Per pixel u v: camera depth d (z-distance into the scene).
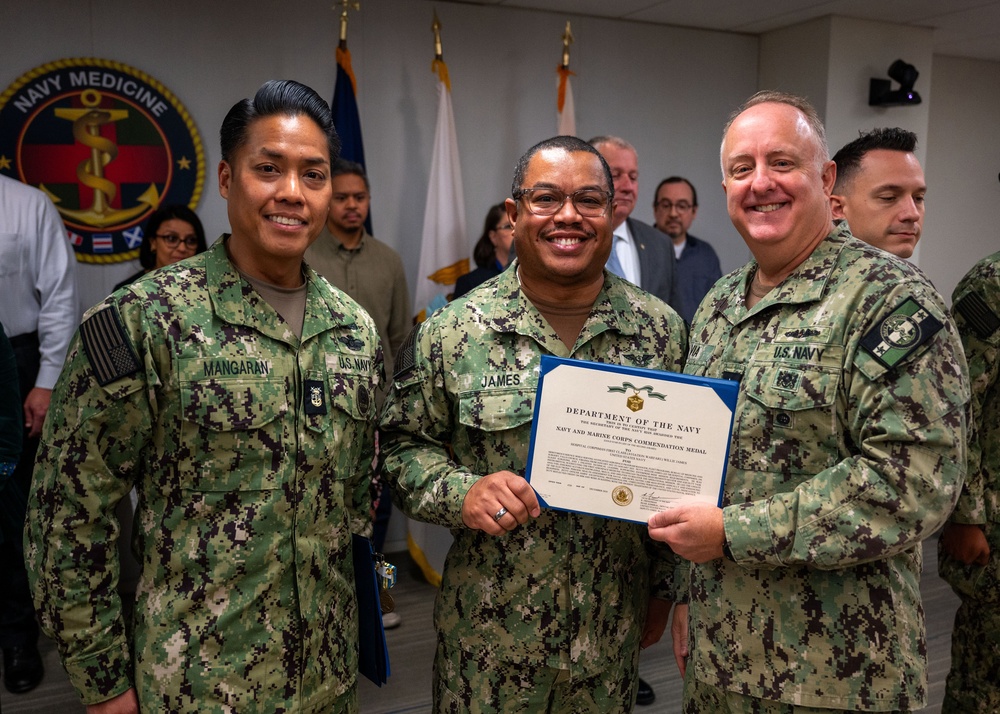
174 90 3.45
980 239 5.91
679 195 3.83
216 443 1.18
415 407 1.52
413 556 3.55
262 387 1.21
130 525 2.90
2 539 2.38
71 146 3.33
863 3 3.92
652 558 1.58
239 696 1.19
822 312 1.23
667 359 1.54
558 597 1.43
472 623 1.48
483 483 1.34
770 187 1.26
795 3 3.92
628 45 4.25
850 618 1.21
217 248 1.27
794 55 4.35
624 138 4.30
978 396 1.79
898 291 1.16
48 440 1.17
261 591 1.20
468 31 3.90
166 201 3.50
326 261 3.31
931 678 2.64
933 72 5.49
